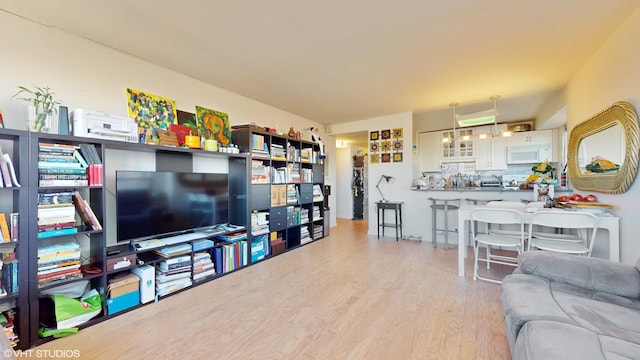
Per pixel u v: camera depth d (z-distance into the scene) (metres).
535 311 1.25
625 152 1.99
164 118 2.81
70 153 1.95
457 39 2.30
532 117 5.21
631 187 1.99
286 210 3.96
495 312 2.08
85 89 2.27
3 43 1.90
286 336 1.80
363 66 2.83
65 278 1.87
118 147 2.33
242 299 2.36
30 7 1.85
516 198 3.90
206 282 2.75
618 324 1.15
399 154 4.88
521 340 1.11
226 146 3.31
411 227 4.78
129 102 2.54
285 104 4.23
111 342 1.75
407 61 2.71
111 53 2.44
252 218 3.41
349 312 2.11
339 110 4.61
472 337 1.76
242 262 3.20
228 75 3.07
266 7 1.87
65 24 2.07
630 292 1.38
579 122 2.90
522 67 2.85
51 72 2.10
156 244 2.41
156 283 2.40
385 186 5.03
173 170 2.82
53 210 1.84
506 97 3.89
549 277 1.58
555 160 4.85
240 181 3.41
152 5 1.84
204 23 2.06
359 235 5.09
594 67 2.54
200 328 1.91
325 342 1.73
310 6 1.86
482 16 1.97
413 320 1.98
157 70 2.78
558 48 2.44
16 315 1.74
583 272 1.50
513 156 5.25
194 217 2.83
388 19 2.01
